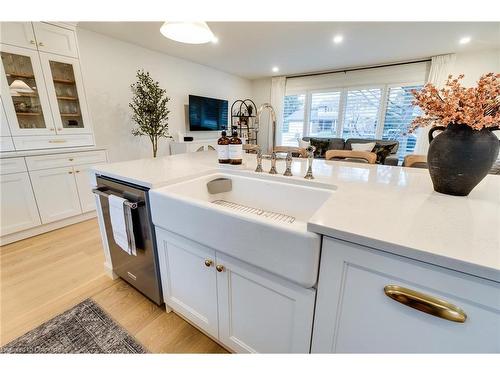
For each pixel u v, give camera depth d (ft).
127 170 4.79
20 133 7.70
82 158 8.89
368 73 15.87
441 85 13.42
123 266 5.15
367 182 3.92
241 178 4.72
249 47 12.12
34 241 7.64
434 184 3.37
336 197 3.11
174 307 4.35
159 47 12.29
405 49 12.31
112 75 11.14
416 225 2.23
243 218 2.67
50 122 8.35
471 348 1.78
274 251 2.51
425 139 14.38
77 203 8.89
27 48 7.58
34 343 4.06
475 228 2.19
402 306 1.98
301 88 18.65
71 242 7.61
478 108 2.62
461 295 1.73
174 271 4.01
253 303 3.04
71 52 8.61
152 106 11.51
